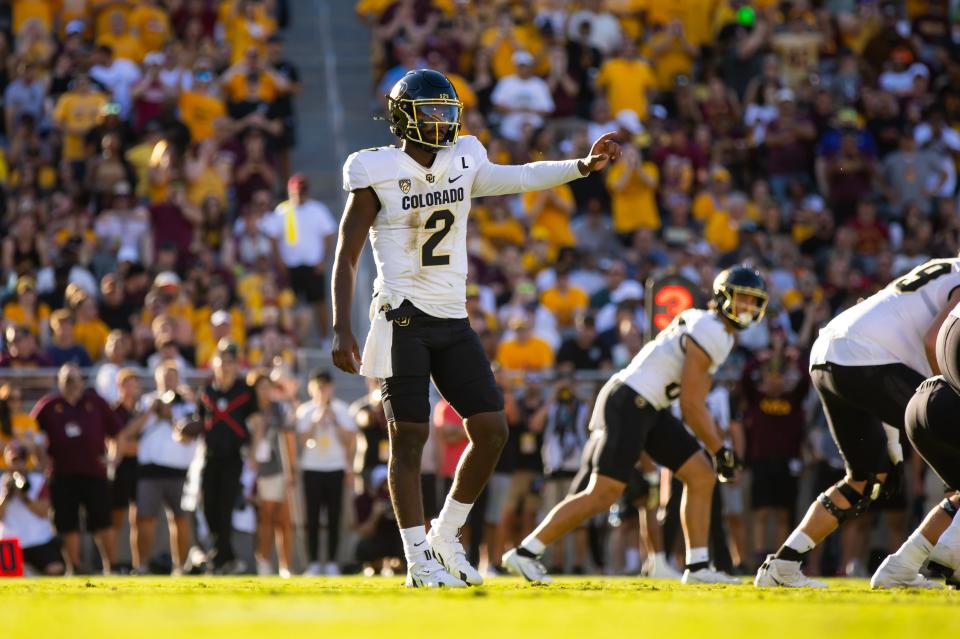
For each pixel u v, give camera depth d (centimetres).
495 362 4328
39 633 875
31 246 4947
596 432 2483
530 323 4619
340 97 6788
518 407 4278
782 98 6162
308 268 5194
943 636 887
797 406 4253
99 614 1073
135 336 4628
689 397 2402
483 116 6144
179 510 4084
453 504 1912
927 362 1962
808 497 4334
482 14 6606
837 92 6569
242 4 6341
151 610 1133
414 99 1819
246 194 5584
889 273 5359
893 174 6138
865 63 6831
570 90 6219
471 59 6338
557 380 4344
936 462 1816
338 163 6359
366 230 1844
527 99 6047
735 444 4069
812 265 5625
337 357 1809
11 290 4681
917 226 5691
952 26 7519
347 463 4212
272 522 4128
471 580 1916
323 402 4225
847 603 1312
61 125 5662
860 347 1977
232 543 4047
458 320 1866
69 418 4003
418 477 1848
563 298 5072
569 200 5691
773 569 2116
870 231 5688
